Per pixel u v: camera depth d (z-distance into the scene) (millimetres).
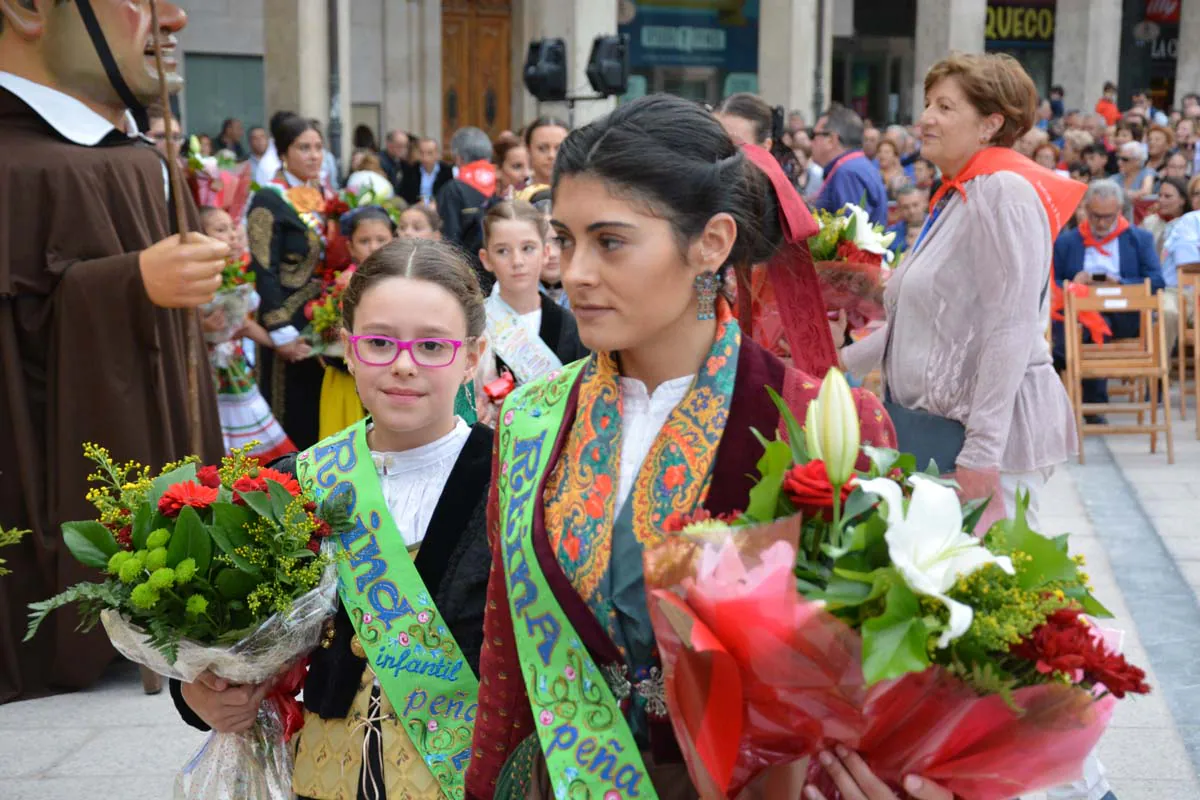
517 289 4629
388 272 2439
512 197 5160
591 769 1772
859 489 1584
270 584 2252
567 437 1888
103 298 4570
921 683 1518
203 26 20062
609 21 15039
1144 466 8266
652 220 1703
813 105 18531
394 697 2330
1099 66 26609
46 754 4238
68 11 4711
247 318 6418
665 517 1758
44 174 4602
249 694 2361
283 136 7840
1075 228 10516
